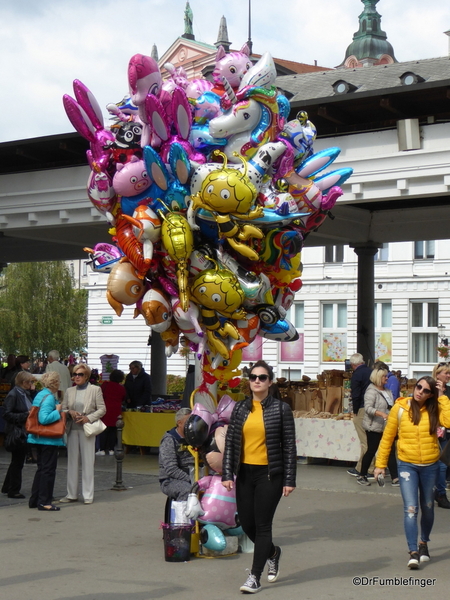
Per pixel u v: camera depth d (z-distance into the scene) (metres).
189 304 7.62
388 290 41.94
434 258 41.09
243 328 7.89
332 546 8.23
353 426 13.94
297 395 15.86
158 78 7.46
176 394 22.59
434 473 7.43
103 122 8.10
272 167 7.87
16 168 15.93
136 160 7.79
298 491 11.71
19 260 24.06
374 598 6.39
